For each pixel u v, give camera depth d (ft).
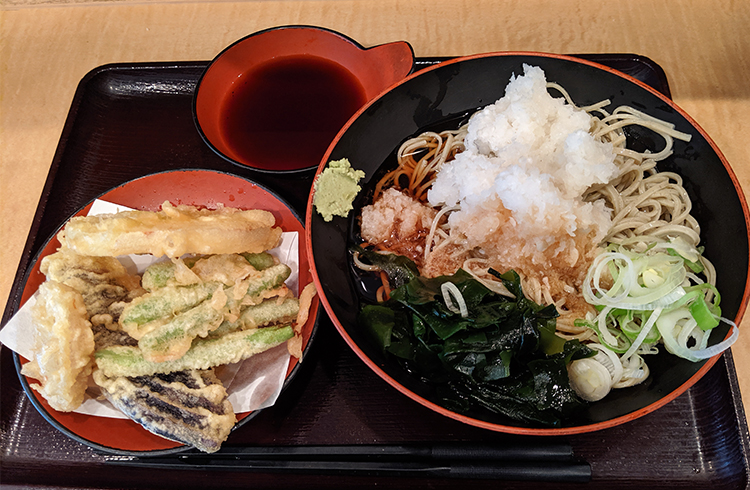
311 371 0.96
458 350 0.85
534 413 0.84
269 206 1.05
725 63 1.26
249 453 0.88
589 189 1.05
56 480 0.91
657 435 0.90
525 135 0.99
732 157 1.17
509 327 0.87
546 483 0.86
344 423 0.92
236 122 1.17
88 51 1.37
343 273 1.00
